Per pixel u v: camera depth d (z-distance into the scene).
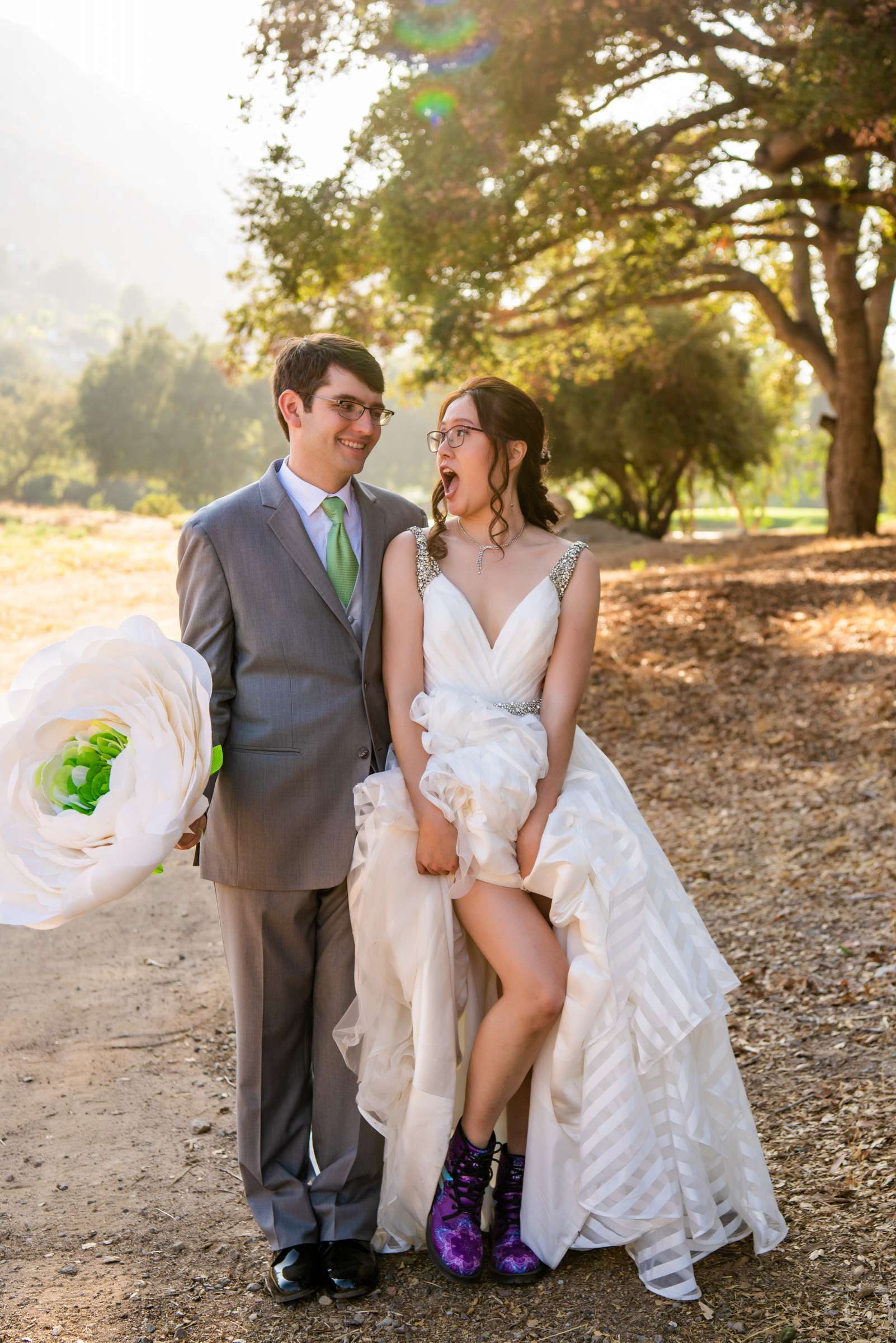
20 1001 4.53
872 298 21.80
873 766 6.86
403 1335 2.49
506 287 15.70
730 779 7.14
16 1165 3.32
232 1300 2.65
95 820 2.36
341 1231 2.72
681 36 13.41
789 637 11.45
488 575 2.83
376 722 2.82
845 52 10.91
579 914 2.63
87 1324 2.55
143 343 73.69
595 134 13.30
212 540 2.69
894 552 18.30
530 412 2.83
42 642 13.37
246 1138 2.75
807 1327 2.41
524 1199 2.73
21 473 87.12
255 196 14.61
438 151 12.84
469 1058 2.83
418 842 2.67
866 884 5.09
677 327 31.12
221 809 2.73
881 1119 3.21
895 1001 3.94
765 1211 2.70
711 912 5.10
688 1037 2.72
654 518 37.88
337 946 2.82
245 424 73.94
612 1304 2.57
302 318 16.88
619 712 9.16
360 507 2.88
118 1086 3.82
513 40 12.39
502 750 2.62
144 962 4.94
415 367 19.25
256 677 2.71
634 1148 2.61
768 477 49.88
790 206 19.92
